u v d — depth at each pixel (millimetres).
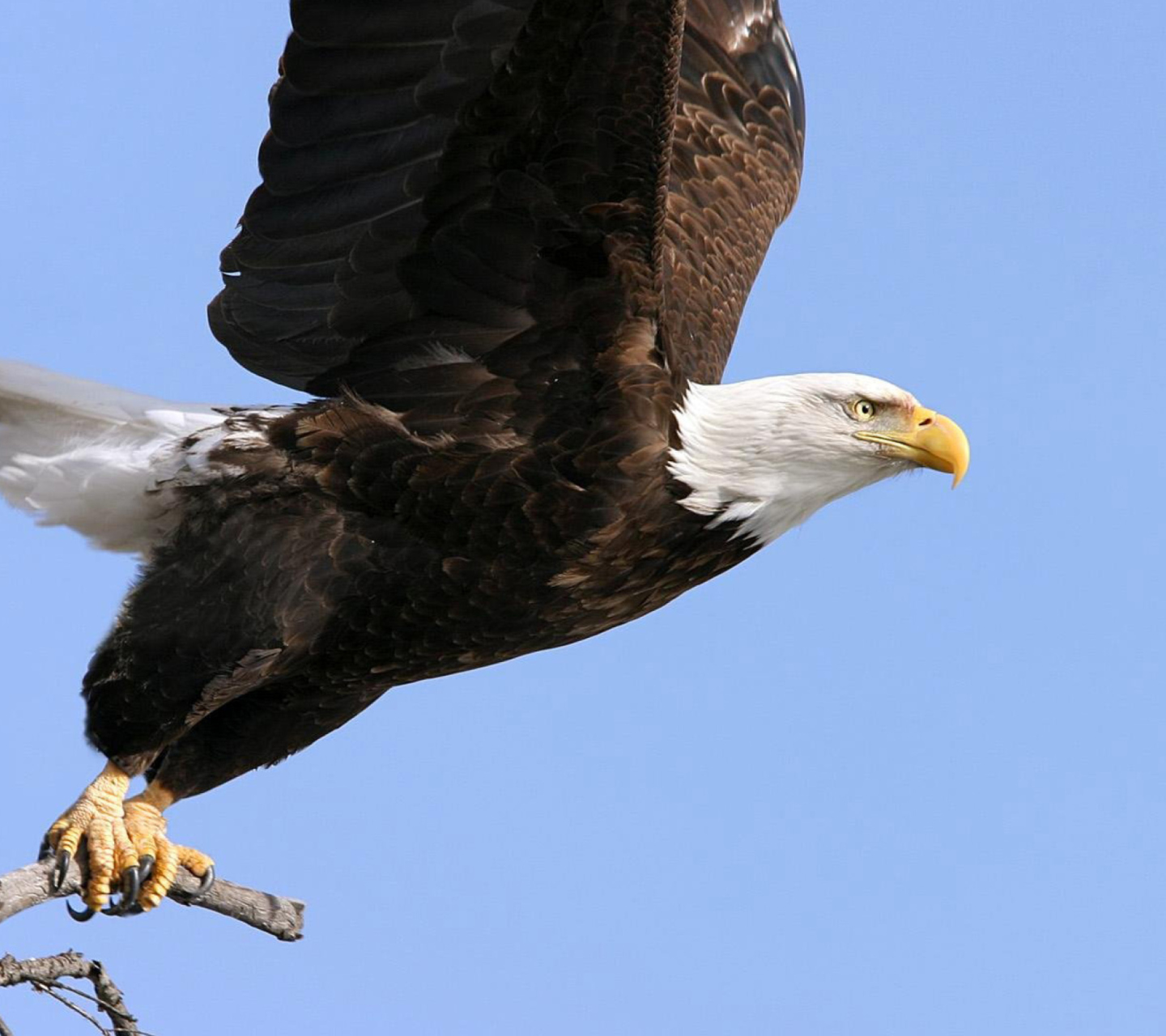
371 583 11750
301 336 12070
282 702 12539
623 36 10820
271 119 11445
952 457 12469
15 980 10016
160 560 11820
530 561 11719
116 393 12094
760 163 14766
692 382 12297
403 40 11141
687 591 12461
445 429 11617
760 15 15492
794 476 12250
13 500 12031
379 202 11547
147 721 11930
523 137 11180
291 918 12094
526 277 11555
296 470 11680
